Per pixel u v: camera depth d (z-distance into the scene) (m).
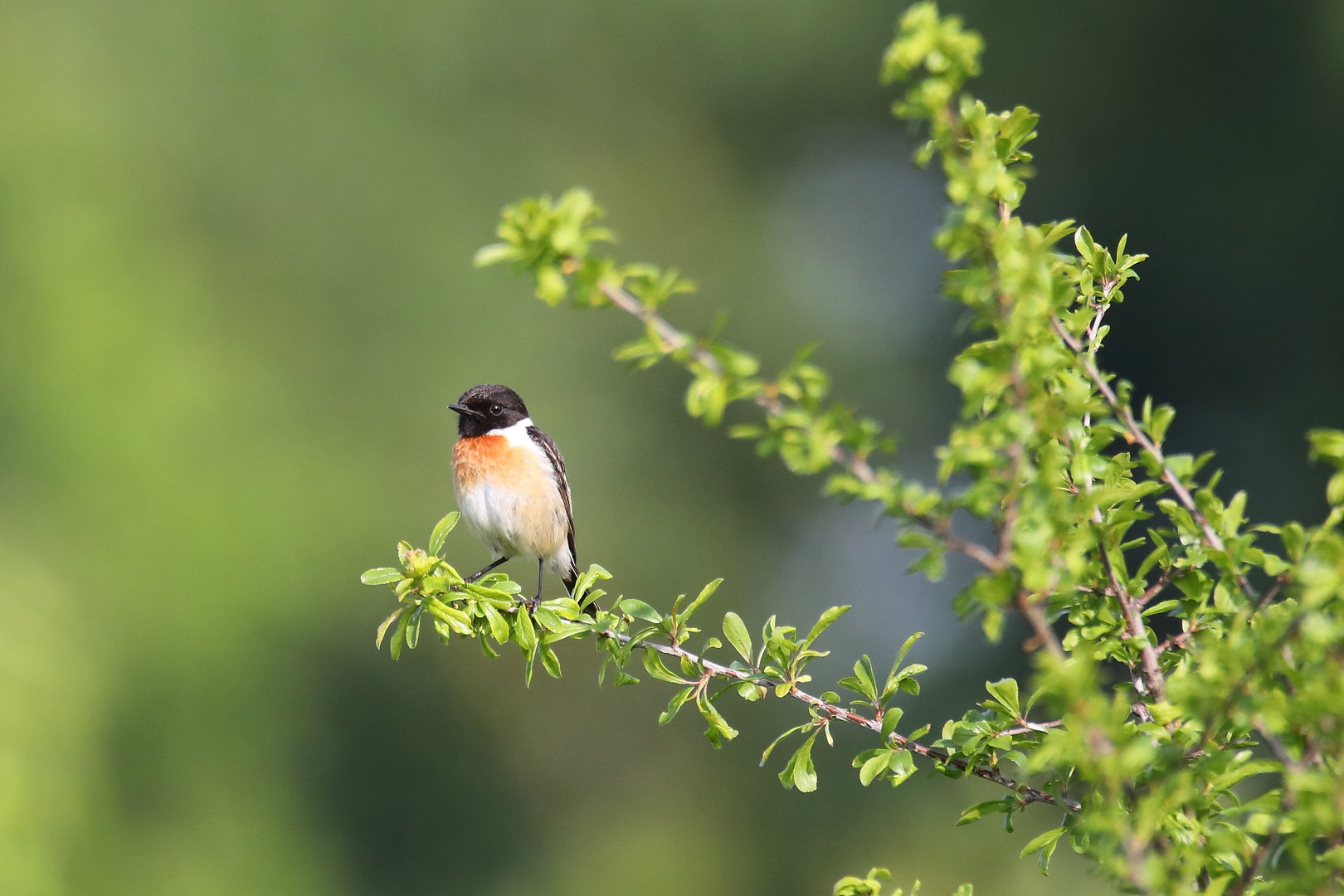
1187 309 24.19
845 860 21.12
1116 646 4.21
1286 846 3.29
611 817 22.88
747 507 23.67
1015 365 3.44
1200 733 3.90
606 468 21.52
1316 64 22.81
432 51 21.97
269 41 21.08
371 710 20.88
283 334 20.48
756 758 22.50
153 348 18.75
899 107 3.58
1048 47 24.22
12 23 19.86
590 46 23.27
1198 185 23.92
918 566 3.30
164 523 17.97
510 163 22.27
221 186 20.69
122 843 15.97
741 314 23.31
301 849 19.03
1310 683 3.25
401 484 20.16
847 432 3.35
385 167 21.20
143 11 20.78
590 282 3.49
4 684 14.02
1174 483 4.01
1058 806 4.32
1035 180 25.05
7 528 16.14
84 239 18.73
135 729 17.61
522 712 22.31
